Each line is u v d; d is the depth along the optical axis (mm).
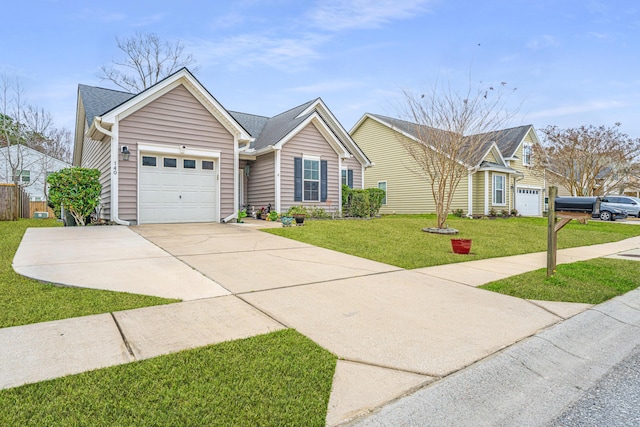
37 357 2670
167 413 2059
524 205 23469
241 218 12422
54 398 2160
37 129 25484
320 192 14805
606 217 21766
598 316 4105
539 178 24000
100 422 1961
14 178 23703
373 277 5492
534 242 10203
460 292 4828
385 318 3764
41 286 4406
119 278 4867
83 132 15211
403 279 5438
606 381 2812
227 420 2023
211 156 11648
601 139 19891
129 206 10336
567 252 8945
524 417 2291
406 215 20141
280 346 2982
